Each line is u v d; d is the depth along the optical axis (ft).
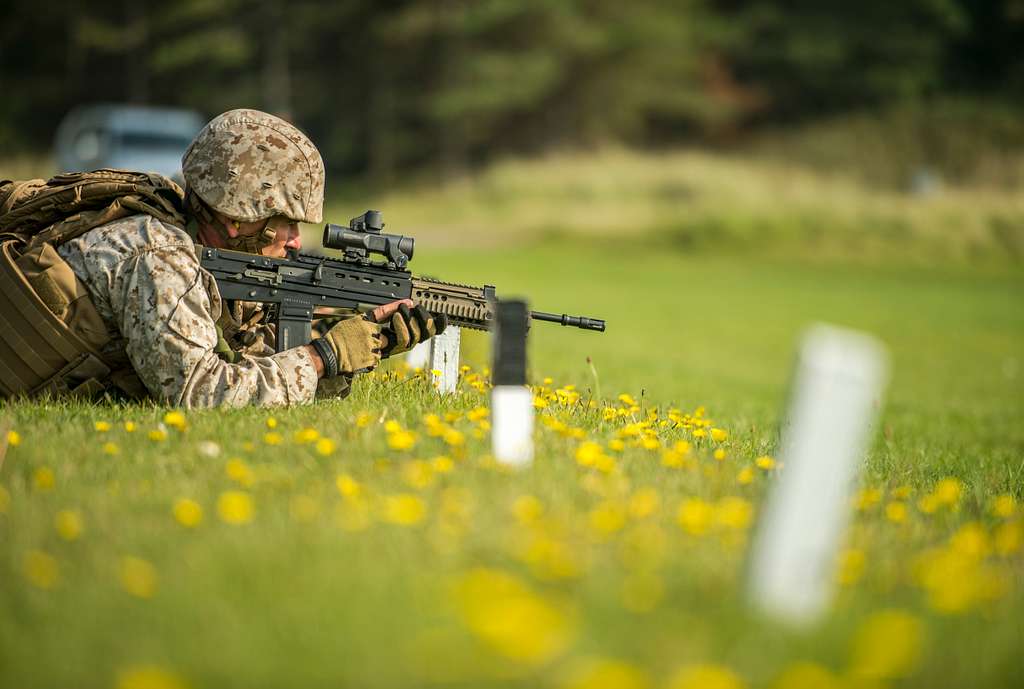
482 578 29.81
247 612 30.14
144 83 624.59
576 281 356.38
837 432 28.91
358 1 628.69
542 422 55.01
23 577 32.37
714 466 48.80
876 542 39.04
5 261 54.39
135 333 53.47
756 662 27.94
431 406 59.47
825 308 319.47
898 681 27.40
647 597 30.86
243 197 55.31
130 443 47.73
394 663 27.32
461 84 650.02
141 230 54.60
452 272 340.18
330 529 36.06
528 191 535.19
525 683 26.55
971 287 394.73
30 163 477.77
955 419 129.90
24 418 51.44
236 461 43.47
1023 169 653.71
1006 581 35.29
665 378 145.89
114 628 29.25
